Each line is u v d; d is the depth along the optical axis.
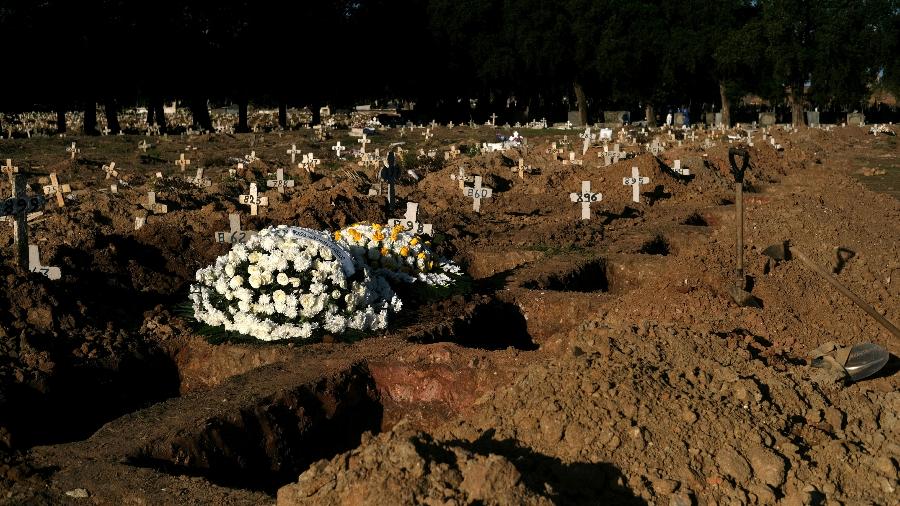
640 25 62.44
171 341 9.02
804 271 10.65
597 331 6.68
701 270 10.30
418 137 46.00
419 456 4.57
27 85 48.91
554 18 63.66
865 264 11.48
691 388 5.85
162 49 50.28
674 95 70.69
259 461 6.81
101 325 9.22
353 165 27.14
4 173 25.16
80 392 8.07
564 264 12.92
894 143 42.84
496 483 4.46
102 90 50.97
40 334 8.41
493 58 64.12
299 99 63.16
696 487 4.95
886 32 62.56
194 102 55.19
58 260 10.48
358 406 7.75
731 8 65.12
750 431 5.37
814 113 70.12
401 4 65.62
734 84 66.88
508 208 19.98
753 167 26.83
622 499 4.83
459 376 7.73
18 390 7.57
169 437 6.41
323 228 14.66
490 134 48.56
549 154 31.95
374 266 10.48
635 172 20.44
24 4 44.22
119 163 29.81
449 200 20.89
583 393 5.58
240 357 8.59
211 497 5.54
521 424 5.48
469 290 10.90
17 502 5.52
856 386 6.48
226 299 9.09
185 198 19.44
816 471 5.14
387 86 70.75
